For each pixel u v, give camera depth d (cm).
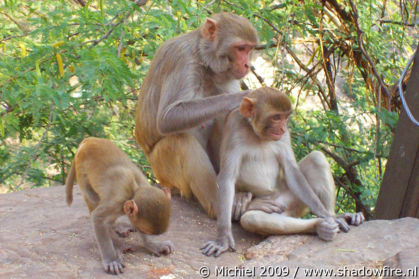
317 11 397
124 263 276
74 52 327
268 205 294
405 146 319
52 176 392
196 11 339
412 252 272
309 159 301
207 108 295
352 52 395
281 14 374
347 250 278
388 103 376
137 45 375
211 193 297
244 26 301
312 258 276
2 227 289
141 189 275
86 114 372
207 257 281
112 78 312
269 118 288
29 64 318
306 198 292
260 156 297
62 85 326
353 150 376
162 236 289
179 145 299
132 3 328
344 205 406
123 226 290
